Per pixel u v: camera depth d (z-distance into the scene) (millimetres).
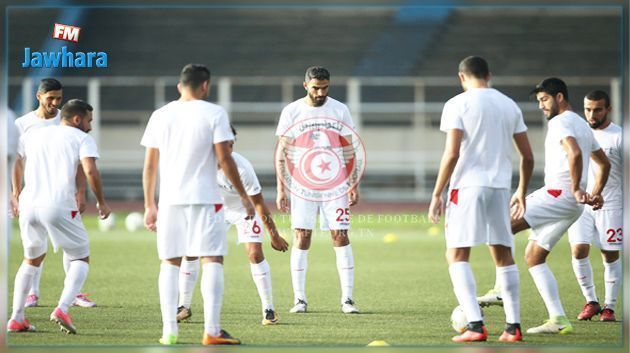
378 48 120125
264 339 28094
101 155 99750
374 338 28328
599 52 119812
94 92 96250
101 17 120625
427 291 39188
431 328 30203
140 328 30047
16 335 28719
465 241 26812
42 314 33125
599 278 42906
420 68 117875
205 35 120875
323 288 40250
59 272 44969
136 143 100500
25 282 29281
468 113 26766
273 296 38062
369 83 96938
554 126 28656
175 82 107438
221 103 98750
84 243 29188
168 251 25812
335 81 115562
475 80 27406
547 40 120875
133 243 58438
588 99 32312
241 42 120688
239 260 50969
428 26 121688
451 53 119688
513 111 27125
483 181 26641
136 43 119562
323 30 121812
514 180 94000
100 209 29578
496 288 34344
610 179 32031
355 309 33688
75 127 29453
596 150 29422
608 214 31922
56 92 33719
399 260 50594
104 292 38562
